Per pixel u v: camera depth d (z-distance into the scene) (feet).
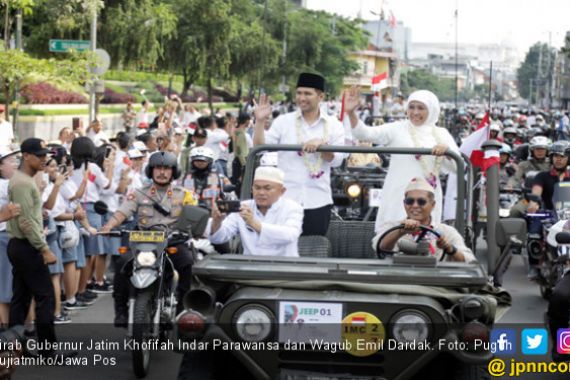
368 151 25.72
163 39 125.59
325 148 25.89
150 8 110.93
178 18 138.51
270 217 24.23
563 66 261.65
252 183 26.13
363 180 40.86
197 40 138.72
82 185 35.53
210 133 62.44
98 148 40.75
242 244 24.38
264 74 165.58
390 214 26.48
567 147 42.04
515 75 342.85
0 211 27.55
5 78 67.77
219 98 203.62
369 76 298.15
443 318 19.13
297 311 19.35
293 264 21.03
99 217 39.24
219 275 20.12
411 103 26.94
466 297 19.22
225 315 19.45
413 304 19.16
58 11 94.27
